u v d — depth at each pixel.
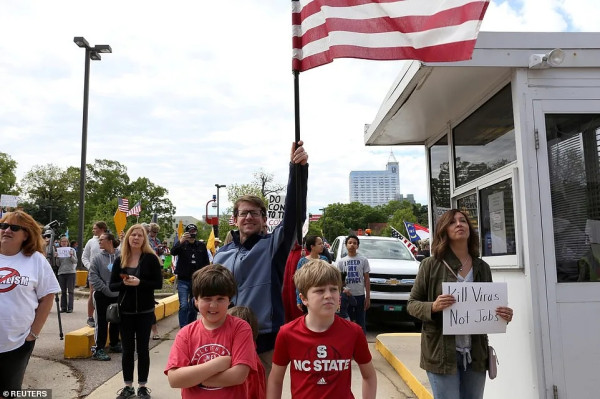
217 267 2.88
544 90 3.82
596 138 3.87
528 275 3.65
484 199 4.54
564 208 3.74
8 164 58.94
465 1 3.35
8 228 3.73
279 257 3.43
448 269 3.36
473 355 3.30
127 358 5.31
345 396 2.59
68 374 6.33
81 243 18.14
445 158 5.83
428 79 4.13
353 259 7.79
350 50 3.45
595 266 3.70
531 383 3.62
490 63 3.79
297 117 3.44
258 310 3.33
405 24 3.46
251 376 2.99
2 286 3.62
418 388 5.40
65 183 68.06
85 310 12.56
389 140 6.54
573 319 3.60
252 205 3.54
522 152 3.76
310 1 3.61
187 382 2.67
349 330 2.67
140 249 5.48
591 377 3.55
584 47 3.81
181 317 8.50
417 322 11.09
